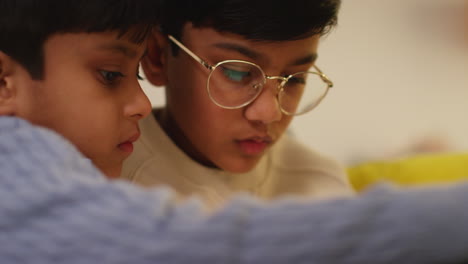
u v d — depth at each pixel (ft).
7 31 1.58
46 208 1.18
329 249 1.09
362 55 4.79
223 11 1.87
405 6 4.94
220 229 1.09
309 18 1.89
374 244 1.09
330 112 4.68
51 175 1.24
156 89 3.33
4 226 1.20
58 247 1.15
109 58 1.64
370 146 4.87
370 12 4.79
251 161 2.23
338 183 2.80
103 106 1.67
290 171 2.78
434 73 5.15
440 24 5.11
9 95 1.65
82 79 1.62
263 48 1.93
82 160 1.41
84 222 1.15
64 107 1.64
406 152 5.00
